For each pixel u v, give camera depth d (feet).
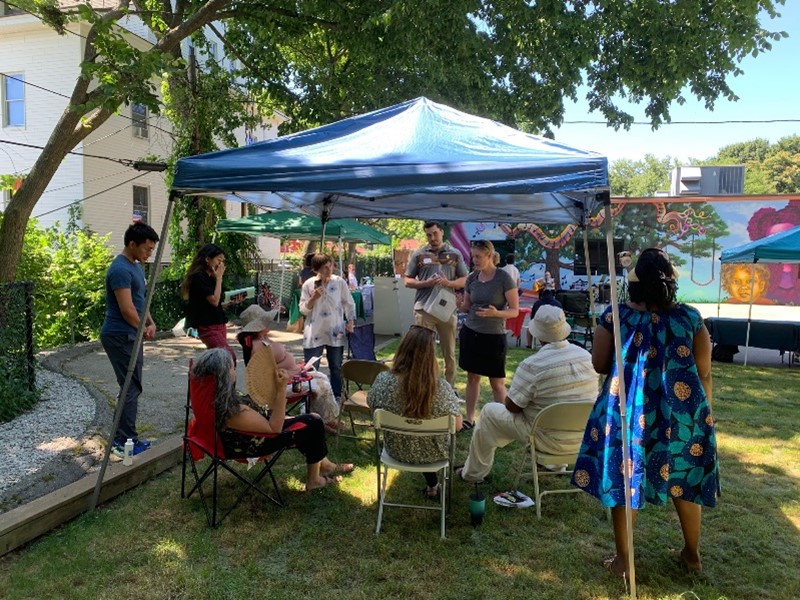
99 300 32.32
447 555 10.15
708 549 10.52
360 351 20.58
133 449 13.33
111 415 17.22
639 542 10.68
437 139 11.28
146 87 21.72
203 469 13.78
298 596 8.86
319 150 11.29
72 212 46.70
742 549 10.52
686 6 28.86
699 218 64.03
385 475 11.21
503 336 16.10
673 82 30.81
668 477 8.63
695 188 76.59
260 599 8.78
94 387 20.85
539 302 32.89
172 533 10.62
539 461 11.90
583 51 30.09
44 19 23.77
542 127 33.30
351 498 12.39
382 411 10.78
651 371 8.75
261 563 9.78
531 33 30.30
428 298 18.24
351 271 45.55
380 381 11.21
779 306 62.80
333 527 11.09
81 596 8.68
